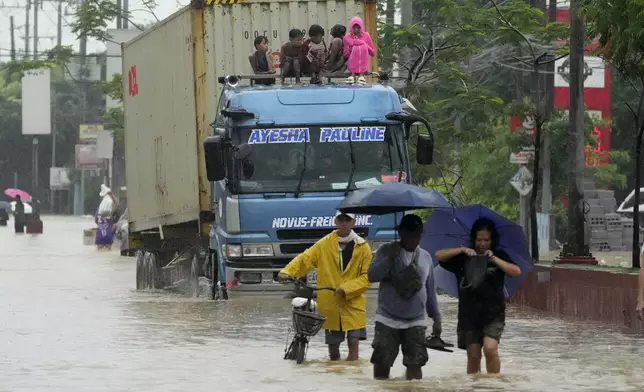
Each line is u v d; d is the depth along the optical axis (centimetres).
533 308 3659
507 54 5441
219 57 3797
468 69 5475
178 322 3172
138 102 4681
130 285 4978
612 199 7550
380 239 3328
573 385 2030
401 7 5394
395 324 2088
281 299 3778
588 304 3281
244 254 3347
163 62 4247
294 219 3338
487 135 5203
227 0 3806
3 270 6097
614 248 7275
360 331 2353
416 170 5131
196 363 2350
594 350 2558
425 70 5247
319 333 2922
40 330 2997
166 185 4241
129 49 4822
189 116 3888
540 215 6316
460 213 2091
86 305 3797
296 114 3375
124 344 2678
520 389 1986
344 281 2341
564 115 6438
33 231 12206
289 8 3828
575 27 3797
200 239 3969
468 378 2108
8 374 2206
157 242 4659
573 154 3797
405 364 2095
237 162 3344
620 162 8388
